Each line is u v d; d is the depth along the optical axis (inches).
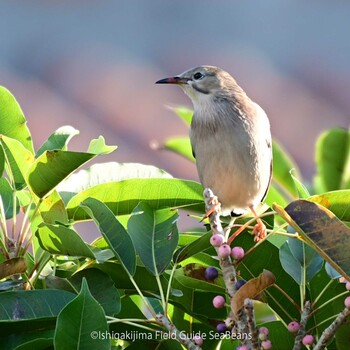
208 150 244.2
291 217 231.1
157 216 233.3
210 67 246.4
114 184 234.7
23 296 231.5
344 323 231.1
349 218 233.1
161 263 232.5
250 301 230.5
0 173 233.6
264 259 233.9
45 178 233.1
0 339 231.1
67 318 229.6
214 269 232.7
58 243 232.4
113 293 232.4
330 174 240.5
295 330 231.6
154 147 244.7
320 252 230.7
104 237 232.2
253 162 243.9
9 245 233.6
